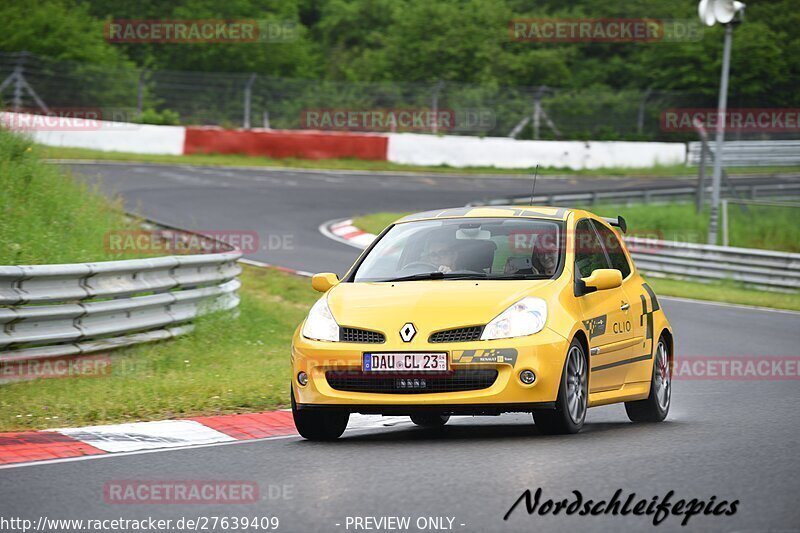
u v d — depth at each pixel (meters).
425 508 16.39
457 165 138.12
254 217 85.75
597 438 23.17
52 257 43.19
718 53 188.00
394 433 25.75
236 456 21.66
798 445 22.33
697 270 81.56
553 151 143.75
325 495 17.50
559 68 188.62
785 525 15.30
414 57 183.75
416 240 26.41
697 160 146.38
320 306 24.45
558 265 25.08
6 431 24.97
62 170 58.38
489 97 153.50
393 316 23.16
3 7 155.62
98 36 159.88
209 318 41.62
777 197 125.62
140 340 36.47
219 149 127.06
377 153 134.75
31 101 130.75
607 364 25.50
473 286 23.95
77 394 29.23
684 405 31.28
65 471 20.05
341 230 83.38
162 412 27.69
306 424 23.91
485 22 192.38
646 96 169.00
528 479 18.38
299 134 130.88
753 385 36.12
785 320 59.81
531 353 22.55
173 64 177.75
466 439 23.50
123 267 35.75
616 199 109.88
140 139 122.88
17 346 31.48
